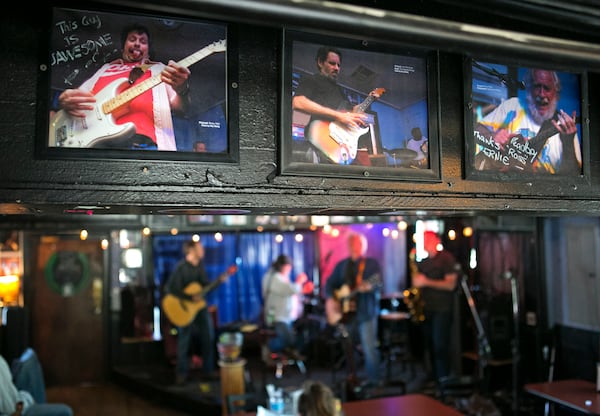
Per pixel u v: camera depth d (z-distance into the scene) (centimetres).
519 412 606
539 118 183
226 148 146
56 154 131
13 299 725
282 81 151
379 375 718
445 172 172
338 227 848
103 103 136
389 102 164
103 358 768
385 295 843
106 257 770
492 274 682
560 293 613
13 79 129
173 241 795
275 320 726
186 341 691
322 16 118
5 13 129
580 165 189
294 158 152
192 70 144
